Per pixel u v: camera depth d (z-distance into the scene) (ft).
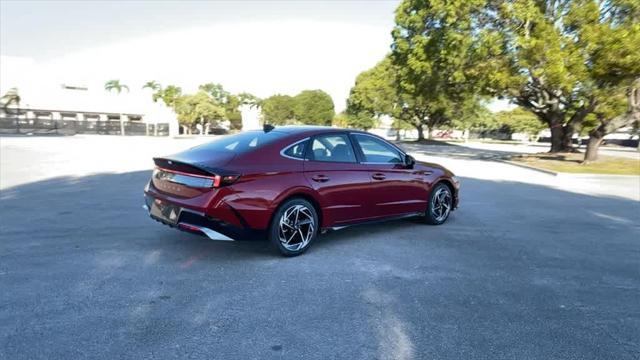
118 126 168.45
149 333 10.71
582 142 175.22
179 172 16.02
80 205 25.30
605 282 15.40
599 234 22.56
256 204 15.58
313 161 17.51
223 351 10.03
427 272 15.72
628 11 60.08
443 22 80.12
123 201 26.76
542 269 16.56
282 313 12.03
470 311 12.60
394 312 12.35
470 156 86.94
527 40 65.82
